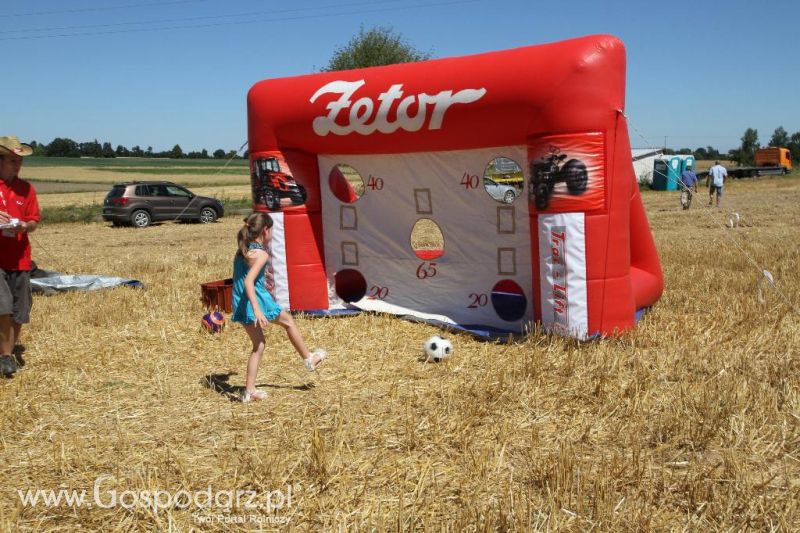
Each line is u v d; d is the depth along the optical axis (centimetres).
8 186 623
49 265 1353
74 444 468
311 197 855
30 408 532
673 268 1062
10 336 622
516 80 673
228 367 642
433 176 808
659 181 4150
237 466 427
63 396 565
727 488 380
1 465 437
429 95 726
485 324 796
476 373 605
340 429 476
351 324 807
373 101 761
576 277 673
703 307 798
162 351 697
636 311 757
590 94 647
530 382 563
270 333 757
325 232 873
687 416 475
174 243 1870
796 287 868
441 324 786
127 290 1012
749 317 728
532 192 695
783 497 371
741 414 471
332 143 812
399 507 367
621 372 582
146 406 541
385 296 870
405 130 754
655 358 620
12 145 618
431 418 493
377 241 858
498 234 780
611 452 438
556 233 675
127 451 456
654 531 342
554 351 655
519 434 469
